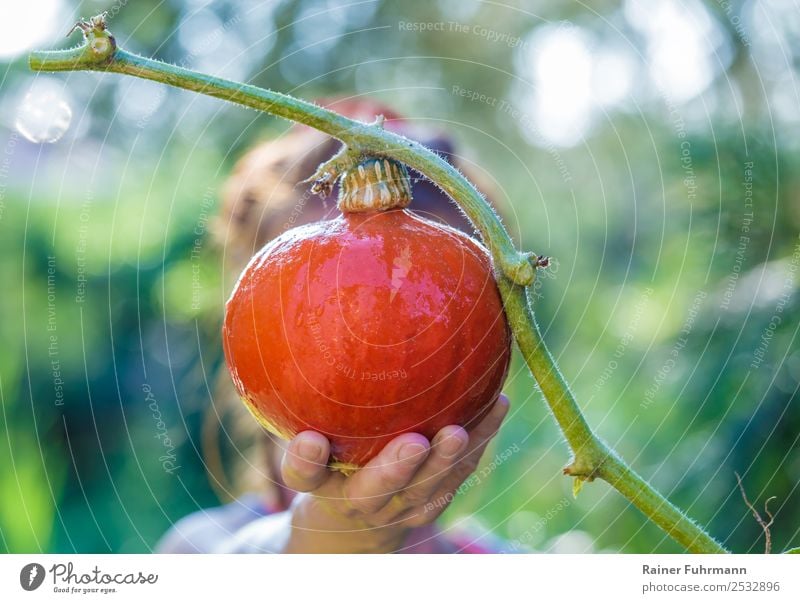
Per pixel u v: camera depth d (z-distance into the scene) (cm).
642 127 219
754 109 183
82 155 237
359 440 80
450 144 183
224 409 223
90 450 251
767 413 175
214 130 224
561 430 79
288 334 76
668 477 188
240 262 190
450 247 79
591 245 250
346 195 80
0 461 237
